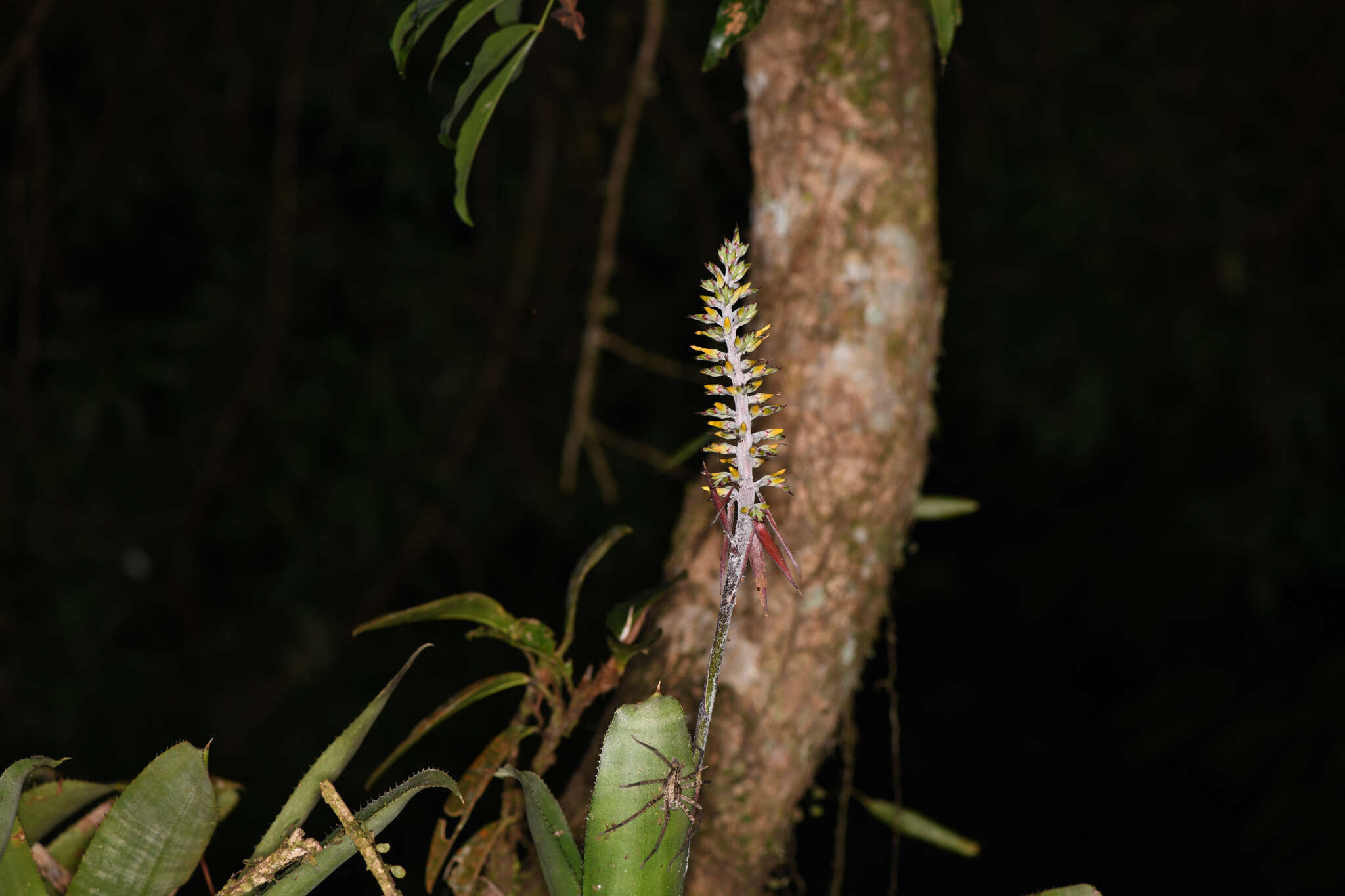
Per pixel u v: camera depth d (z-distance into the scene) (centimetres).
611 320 669
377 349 644
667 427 681
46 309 628
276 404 625
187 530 592
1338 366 611
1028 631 875
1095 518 823
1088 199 596
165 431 668
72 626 614
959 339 652
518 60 216
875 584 239
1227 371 666
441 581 709
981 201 620
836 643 236
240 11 602
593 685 225
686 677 233
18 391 543
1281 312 610
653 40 364
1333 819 646
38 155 495
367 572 657
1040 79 600
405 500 646
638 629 224
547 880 204
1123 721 770
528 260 540
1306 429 641
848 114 237
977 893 764
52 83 634
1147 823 779
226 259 633
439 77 552
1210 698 747
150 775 202
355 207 678
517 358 646
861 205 237
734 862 234
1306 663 743
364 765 639
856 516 236
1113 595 807
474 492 650
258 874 202
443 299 636
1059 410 625
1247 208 610
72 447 603
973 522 861
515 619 223
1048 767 826
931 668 873
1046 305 629
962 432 830
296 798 206
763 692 233
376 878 201
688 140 615
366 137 603
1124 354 623
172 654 652
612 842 198
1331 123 616
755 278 242
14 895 204
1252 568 649
